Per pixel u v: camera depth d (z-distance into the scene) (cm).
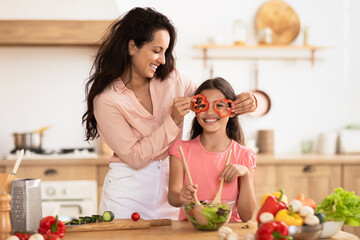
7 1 371
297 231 130
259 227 129
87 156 351
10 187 154
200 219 148
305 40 389
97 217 162
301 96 400
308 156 363
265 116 398
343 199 144
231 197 178
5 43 354
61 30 352
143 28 183
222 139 184
